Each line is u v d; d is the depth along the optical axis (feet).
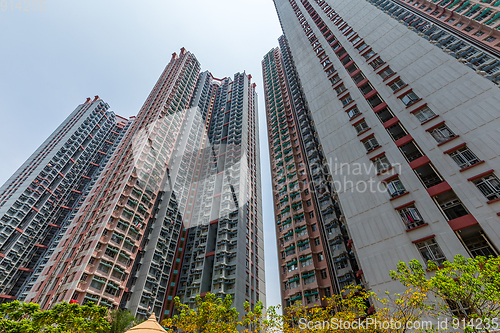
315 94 147.43
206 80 379.14
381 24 144.46
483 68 121.29
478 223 65.00
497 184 67.46
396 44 125.59
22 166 323.37
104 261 153.99
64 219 304.30
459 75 93.09
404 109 99.40
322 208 155.12
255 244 207.31
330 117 126.52
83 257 152.87
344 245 131.44
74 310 66.54
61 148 338.13
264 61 355.97
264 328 59.88
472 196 69.31
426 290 45.70
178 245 208.44
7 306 57.77
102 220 171.83
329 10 201.57
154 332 37.83
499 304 39.96
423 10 185.68
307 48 190.08
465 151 77.20
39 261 256.11
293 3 269.03
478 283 39.93
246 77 375.66
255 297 176.45
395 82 110.93
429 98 95.30
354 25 163.22
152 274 175.01
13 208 266.98
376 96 114.73
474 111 81.92
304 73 171.32
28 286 209.26
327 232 142.61
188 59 362.94
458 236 66.85
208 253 188.55
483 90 83.97
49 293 145.07
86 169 363.56
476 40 141.90
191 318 69.67
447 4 173.17
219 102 359.66
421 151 85.87
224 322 66.74
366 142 103.76
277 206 183.42
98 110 407.64
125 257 165.89
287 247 156.25
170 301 177.68
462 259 44.62
